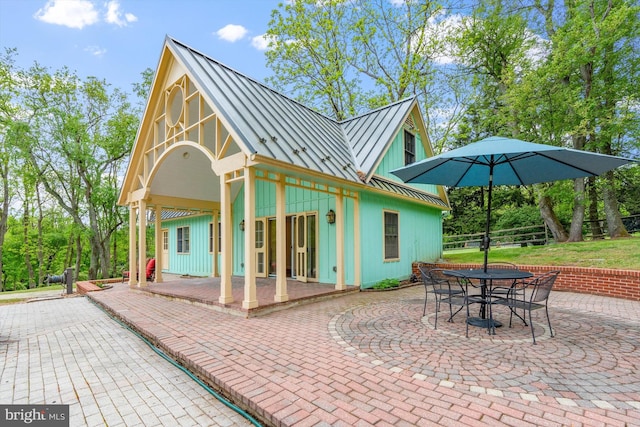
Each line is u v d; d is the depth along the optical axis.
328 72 18.80
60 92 17.08
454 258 13.30
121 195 10.17
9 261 25.50
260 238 11.13
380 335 4.73
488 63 16.02
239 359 3.88
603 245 10.85
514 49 14.42
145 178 9.38
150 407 3.16
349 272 8.96
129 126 19.11
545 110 12.08
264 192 11.04
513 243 17.34
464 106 18.48
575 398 2.82
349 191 8.71
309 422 2.54
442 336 4.63
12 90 16.44
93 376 3.90
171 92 8.19
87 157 16.80
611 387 3.02
